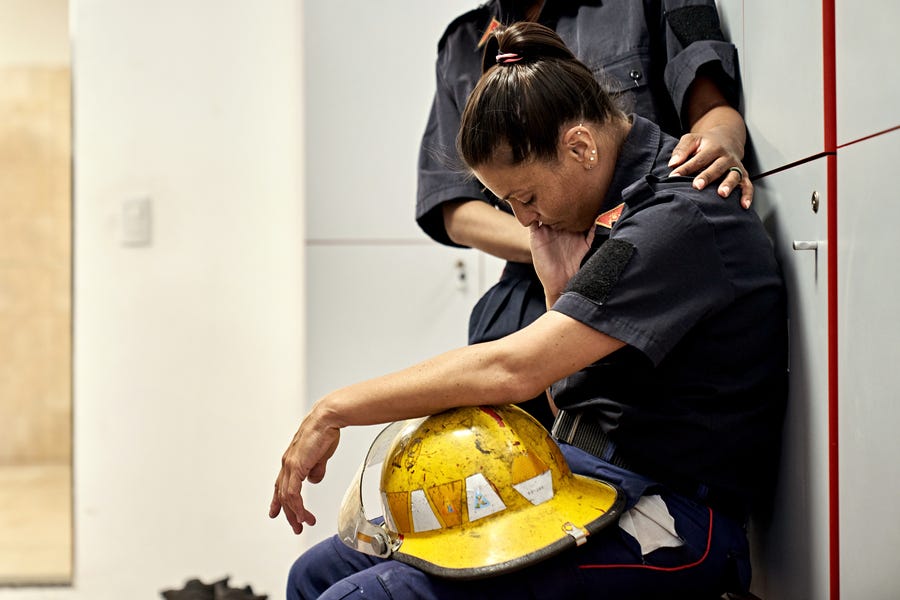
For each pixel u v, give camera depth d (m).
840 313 1.10
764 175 1.34
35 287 2.94
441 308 2.27
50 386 2.97
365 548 1.15
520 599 1.09
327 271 2.25
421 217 1.75
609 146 1.24
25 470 2.88
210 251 2.57
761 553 1.39
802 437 1.21
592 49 1.52
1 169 2.89
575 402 1.29
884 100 0.99
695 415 1.20
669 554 1.15
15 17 2.85
